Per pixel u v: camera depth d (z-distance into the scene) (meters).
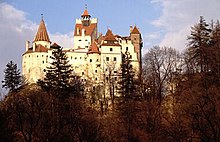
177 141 59.94
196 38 79.19
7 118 63.75
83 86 111.38
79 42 177.88
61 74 87.31
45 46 172.50
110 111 82.94
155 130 64.88
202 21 80.75
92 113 73.44
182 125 61.22
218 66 69.06
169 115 68.62
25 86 117.88
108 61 157.38
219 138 53.06
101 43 164.25
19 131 66.56
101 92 114.19
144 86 84.06
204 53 73.81
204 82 67.12
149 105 70.38
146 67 91.75
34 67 164.75
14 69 120.75
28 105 66.88
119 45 159.75
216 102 58.22
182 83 75.50
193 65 80.69
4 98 82.88
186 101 63.59
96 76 152.12
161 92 82.62
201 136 56.59
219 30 78.38
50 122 66.56
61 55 90.75
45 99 70.44
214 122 55.50
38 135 65.19
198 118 57.94
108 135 68.38
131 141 65.75
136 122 70.00
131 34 169.88
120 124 71.12
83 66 159.38
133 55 161.88
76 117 68.19
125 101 80.31
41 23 178.00
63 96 78.06
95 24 185.25
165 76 82.38
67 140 65.00
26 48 173.25
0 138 59.69
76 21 186.00
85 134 65.88
